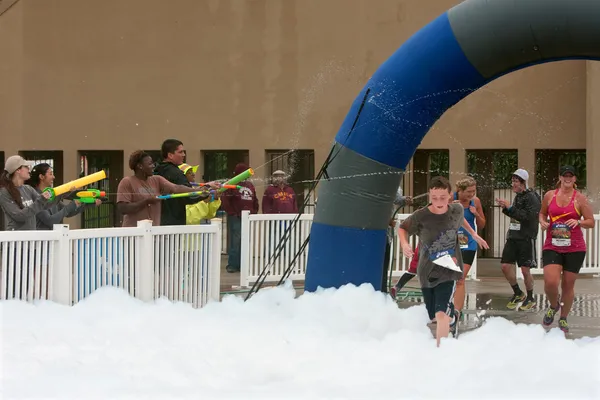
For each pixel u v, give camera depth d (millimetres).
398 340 9469
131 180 13281
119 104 24797
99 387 7770
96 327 10227
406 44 11172
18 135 25484
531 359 8672
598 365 8453
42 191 12977
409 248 9844
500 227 22656
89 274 11727
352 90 23094
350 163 11414
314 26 23328
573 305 14992
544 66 21766
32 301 11094
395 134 11195
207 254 13539
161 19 24438
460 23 10695
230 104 24031
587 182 20969
